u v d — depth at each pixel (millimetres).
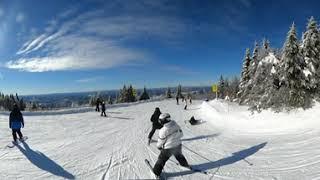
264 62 24203
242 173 7691
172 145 7285
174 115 26828
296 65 19906
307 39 21906
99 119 22375
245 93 29094
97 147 11422
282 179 7027
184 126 18719
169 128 7328
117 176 7586
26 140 12898
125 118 23203
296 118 17156
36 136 14016
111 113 28078
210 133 15594
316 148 9938
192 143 12555
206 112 26656
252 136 14289
